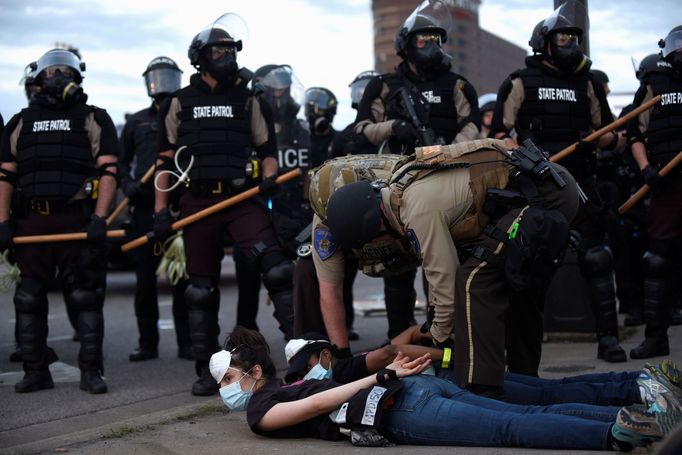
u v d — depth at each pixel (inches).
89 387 229.9
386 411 155.3
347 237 164.9
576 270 272.4
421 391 154.3
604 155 297.1
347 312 298.8
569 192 166.1
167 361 278.5
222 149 225.9
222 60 225.1
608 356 235.1
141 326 281.0
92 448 166.6
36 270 232.2
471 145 165.0
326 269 191.3
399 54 256.1
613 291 237.1
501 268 161.3
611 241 304.3
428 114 248.7
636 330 290.4
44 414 207.6
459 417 149.9
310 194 187.8
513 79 237.5
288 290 223.5
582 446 142.4
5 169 233.1
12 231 229.1
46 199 228.7
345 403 158.2
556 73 237.0
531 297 184.2
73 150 231.3
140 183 279.1
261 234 225.0
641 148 242.5
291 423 160.9
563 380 171.2
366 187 165.9
